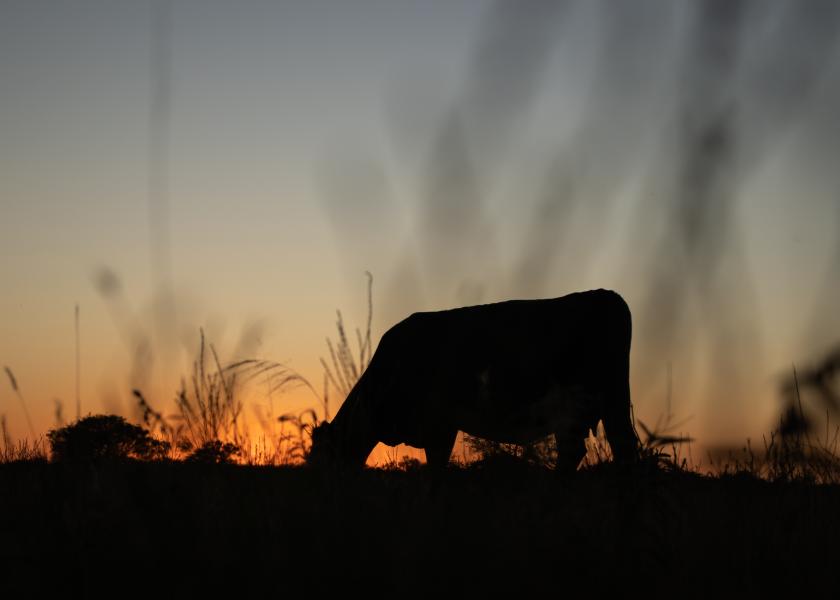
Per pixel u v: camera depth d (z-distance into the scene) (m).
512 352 13.33
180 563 4.83
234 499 5.92
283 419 6.63
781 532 5.96
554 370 13.44
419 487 7.04
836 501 6.23
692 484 5.98
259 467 6.59
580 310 13.59
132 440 5.84
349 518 5.60
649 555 5.33
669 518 5.80
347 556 4.85
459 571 4.70
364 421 10.17
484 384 12.30
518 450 6.62
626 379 13.51
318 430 6.91
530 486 6.16
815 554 5.75
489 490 6.32
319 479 6.52
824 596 5.21
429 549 4.96
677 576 5.15
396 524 5.63
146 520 5.25
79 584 4.75
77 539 5.13
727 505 5.99
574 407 6.48
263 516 5.58
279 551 4.88
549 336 13.48
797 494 6.03
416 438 13.93
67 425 5.67
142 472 5.66
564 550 5.05
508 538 5.23
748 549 5.56
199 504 5.66
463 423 13.21
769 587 5.32
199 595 4.61
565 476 6.39
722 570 5.48
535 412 6.58
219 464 6.12
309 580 4.65
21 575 4.86
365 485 6.81
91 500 5.43
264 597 4.57
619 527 5.33
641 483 5.34
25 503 5.96
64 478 5.91
